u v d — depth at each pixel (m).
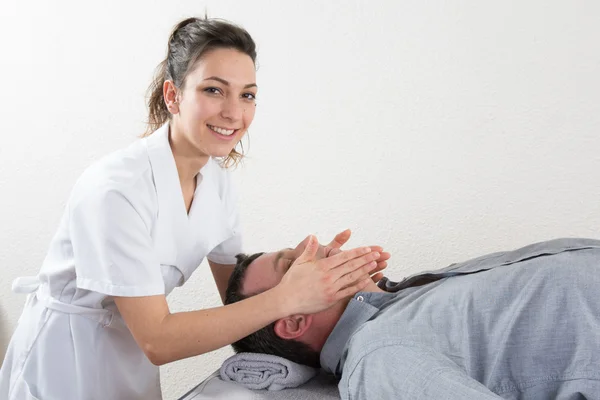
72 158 2.43
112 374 1.54
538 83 2.07
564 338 1.37
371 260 1.44
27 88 2.44
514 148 2.11
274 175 2.29
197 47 1.43
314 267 1.43
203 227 1.62
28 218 2.48
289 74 2.24
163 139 1.51
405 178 2.18
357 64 2.19
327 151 2.24
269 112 2.27
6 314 2.52
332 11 2.19
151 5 2.32
